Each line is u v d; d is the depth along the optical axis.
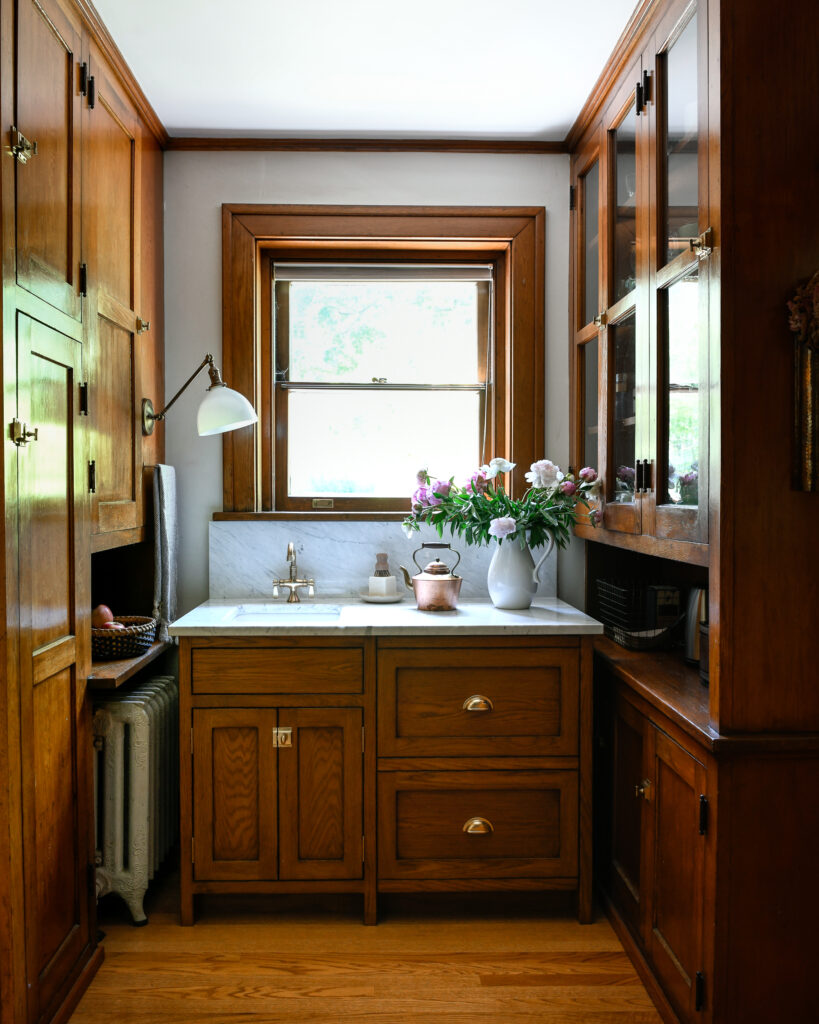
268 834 2.31
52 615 1.81
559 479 2.59
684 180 1.83
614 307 2.37
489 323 3.08
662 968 1.92
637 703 2.12
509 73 2.46
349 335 3.07
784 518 1.62
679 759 1.81
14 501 1.60
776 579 1.62
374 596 2.77
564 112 2.72
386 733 2.31
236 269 2.91
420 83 2.51
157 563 2.61
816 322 1.55
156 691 2.48
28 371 1.67
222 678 2.30
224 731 2.31
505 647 2.32
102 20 2.14
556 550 2.97
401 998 1.98
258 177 2.92
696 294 1.75
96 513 2.14
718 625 1.63
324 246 3.00
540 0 2.07
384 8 2.10
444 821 2.33
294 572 2.81
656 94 2.00
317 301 3.06
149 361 2.71
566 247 2.97
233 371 2.91
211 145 2.89
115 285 2.34
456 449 3.08
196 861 2.30
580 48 2.31
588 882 2.34
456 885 2.32
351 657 2.31
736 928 1.61
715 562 1.64
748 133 1.61
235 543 2.92
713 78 1.64
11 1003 1.59
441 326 3.08
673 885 1.86
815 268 1.62
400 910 2.39
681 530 1.83
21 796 1.63
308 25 2.18
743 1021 1.62
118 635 2.25
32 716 1.69
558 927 2.33
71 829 1.93
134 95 2.49
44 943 1.76
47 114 1.81
